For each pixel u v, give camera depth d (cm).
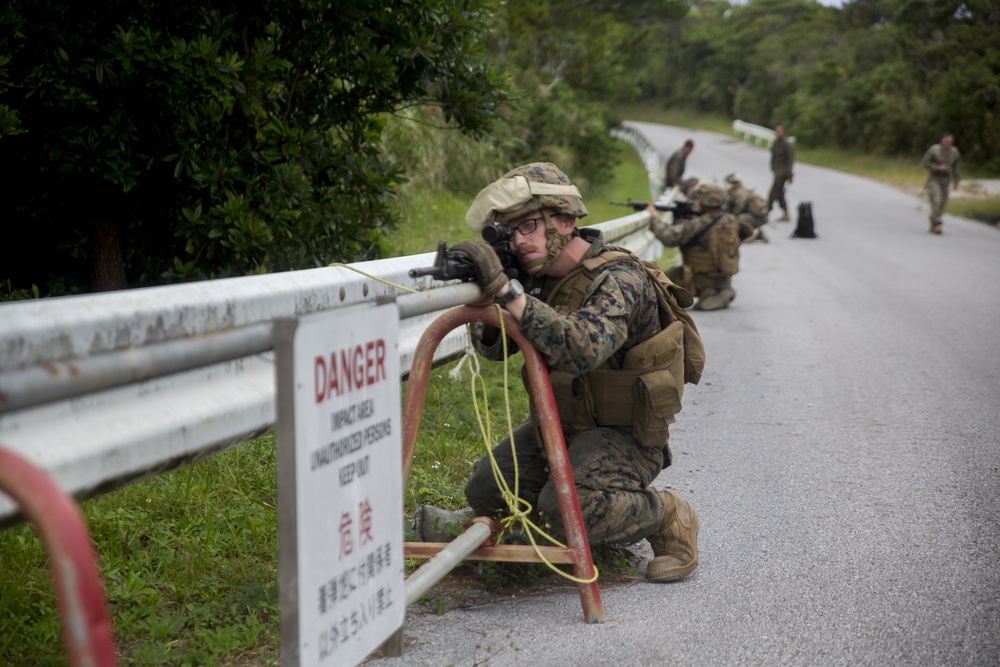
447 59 1264
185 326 502
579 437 619
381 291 751
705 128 12712
